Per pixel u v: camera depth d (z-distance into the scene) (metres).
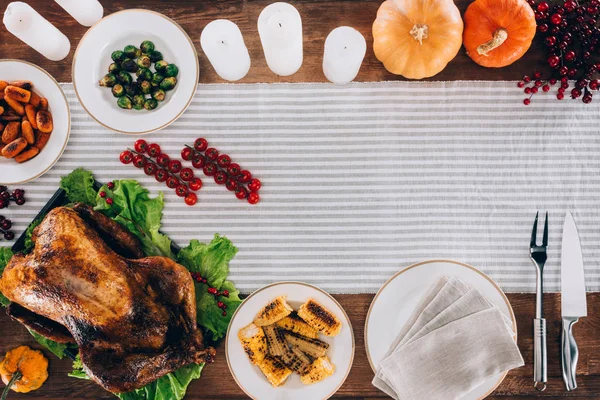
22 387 1.24
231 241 1.27
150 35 1.22
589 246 1.26
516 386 1.25
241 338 1.21
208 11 1.26
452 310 1.19
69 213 1.13
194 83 1.23
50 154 1.24
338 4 1.25
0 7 1.26
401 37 1.17
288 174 1.27
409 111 1.26
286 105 1.26
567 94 1.26
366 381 1.25
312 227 1.27
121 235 1.20
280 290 1.22
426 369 1.17
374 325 1.23
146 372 1.13
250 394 1.23
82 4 1.20
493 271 1.26
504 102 1.26
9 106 1.22
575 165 1.26
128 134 1.25
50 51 1.24
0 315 1.27
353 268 1.26
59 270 1.10
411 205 1.27
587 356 1.25
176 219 1.27
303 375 1.21
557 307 1.26
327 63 1.18
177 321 1.17
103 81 1.21
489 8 1.16
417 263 1.22
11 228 1.27
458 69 1.26
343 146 1.27
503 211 1.26
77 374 1.23
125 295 1.11
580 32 1.23
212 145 1.27
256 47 1.26
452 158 1.27
